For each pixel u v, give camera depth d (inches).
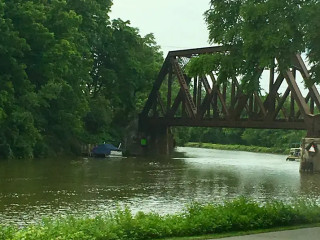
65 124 2329.0
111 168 1712.6
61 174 1421.0
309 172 1795.0
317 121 1863.9
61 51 2049.7
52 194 999.6
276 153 4303.6
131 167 1795.0
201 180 1384.1
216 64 636.1
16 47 1900.8
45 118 2260.1
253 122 2142.0
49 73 2053.4
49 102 2235.5
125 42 2751.0
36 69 2063.2
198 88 2422.5
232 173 1668.3
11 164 1705.2
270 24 575.5
